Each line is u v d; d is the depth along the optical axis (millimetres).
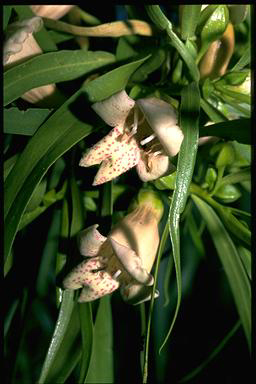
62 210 203
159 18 184
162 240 166
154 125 160
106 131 203
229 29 198
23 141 205
